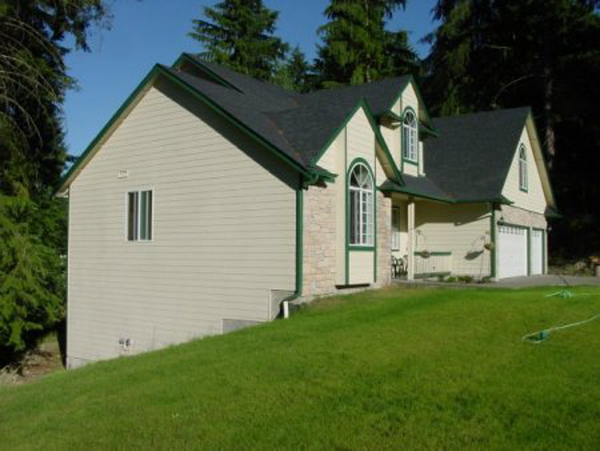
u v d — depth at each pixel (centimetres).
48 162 2347
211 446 559
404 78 1955
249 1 3912
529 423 556
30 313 1758
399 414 596
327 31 3716
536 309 1080
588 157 3275
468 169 2064
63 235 2261
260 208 1330
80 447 595
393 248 2002
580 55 3147
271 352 877
